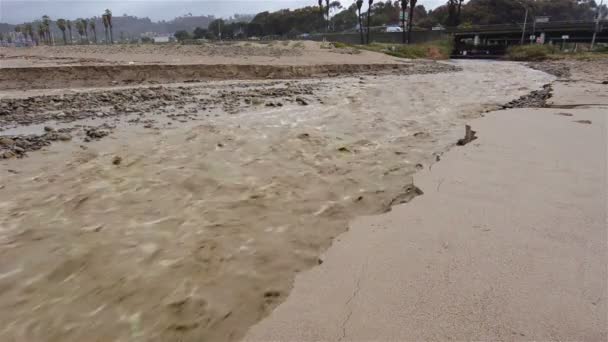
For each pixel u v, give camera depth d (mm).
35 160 5289
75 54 27641
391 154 5496
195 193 4191
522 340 1885
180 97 11109
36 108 9258
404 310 2166
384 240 2992
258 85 15023
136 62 20562
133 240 3211
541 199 3521
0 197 4055
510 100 10797
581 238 2801
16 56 26016
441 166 4613
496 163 4621
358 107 9484
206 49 30750
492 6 92438
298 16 109812
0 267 2855
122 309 2402
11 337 2195
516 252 2658
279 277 2686
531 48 49531
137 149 5762
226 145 5961
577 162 4555
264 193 4188
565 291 2225
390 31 77562
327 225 3461
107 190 4242
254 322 2244
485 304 2156
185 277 2711
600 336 1876
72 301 2488
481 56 57906
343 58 29844
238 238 3240
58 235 3295
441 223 3178
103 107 9477
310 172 4824
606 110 7973
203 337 2154
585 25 54875
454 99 11102
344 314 2184
